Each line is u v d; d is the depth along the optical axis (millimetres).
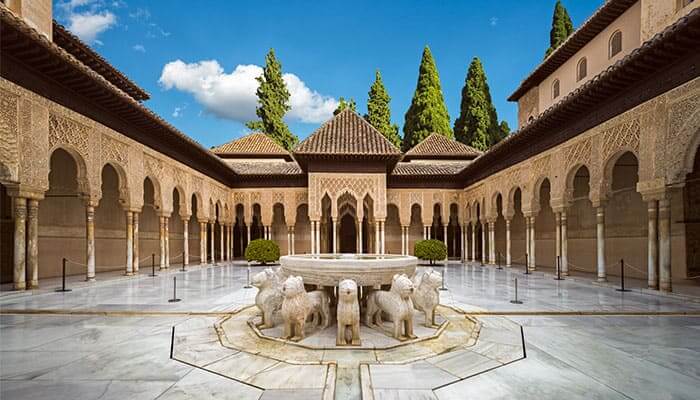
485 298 6586
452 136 30828
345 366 3154
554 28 23609
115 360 3357
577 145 9258
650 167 7047
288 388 2725
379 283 4340
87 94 8422
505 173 13492
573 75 12852
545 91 14883
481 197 15875
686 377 2953
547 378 2932
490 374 3006
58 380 2906
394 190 18078
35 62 6969
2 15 5527
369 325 4379
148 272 11633
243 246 21797
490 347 3680
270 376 2939
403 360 3268
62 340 3998
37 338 4082
